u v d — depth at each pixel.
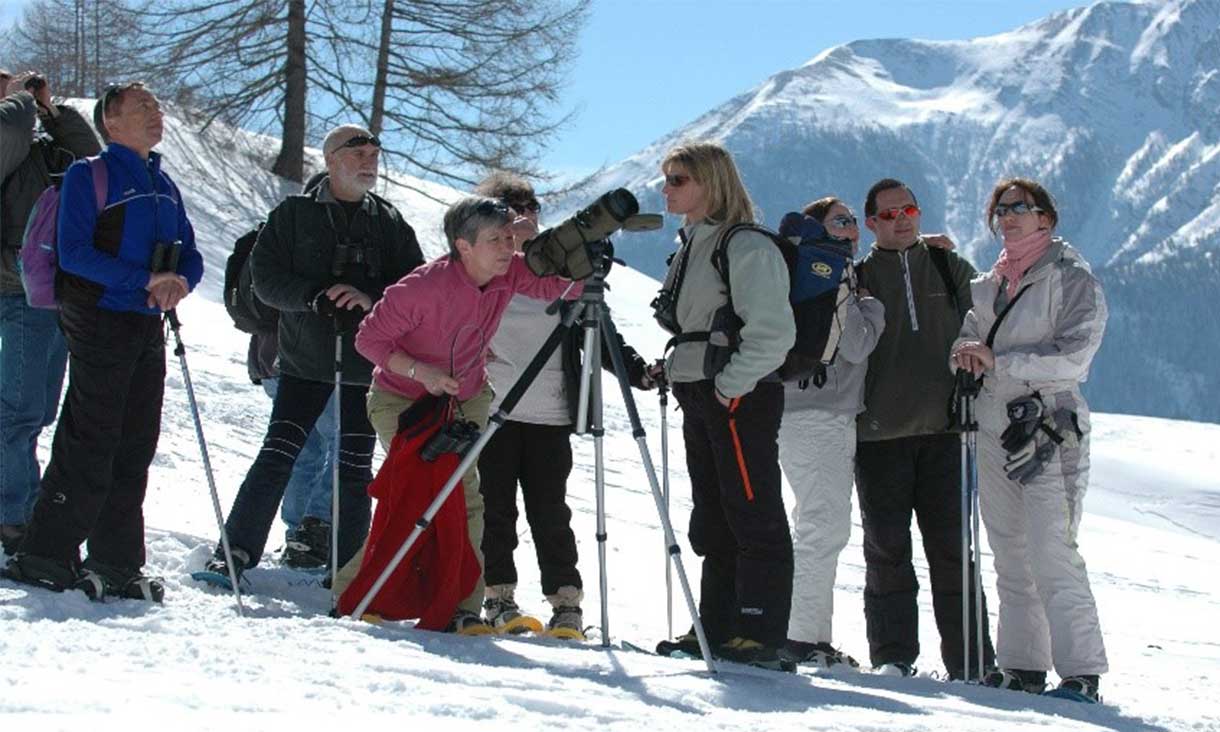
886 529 6.55
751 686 4.87
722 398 5.43
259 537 6.26
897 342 6.54
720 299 5.55
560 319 5.79
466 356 5.75
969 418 6.14
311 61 28.70
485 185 6.59
